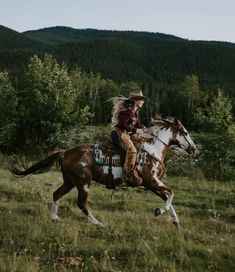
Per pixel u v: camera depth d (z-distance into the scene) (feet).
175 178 72.90
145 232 35.37
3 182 53.16
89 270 28.37
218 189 63.05
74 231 34.12
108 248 31.50
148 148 37.70
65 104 101.65
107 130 106.42
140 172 37.19
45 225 35.78
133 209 46.68
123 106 37.32
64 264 28.76
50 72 103.24
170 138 39.01
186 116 368.89
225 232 39.22
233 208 49.93
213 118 86.69
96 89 362.12
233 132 84.23
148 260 29.63
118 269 28.71
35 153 98.94
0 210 40.57
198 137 87.10
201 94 405.59
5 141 100.68
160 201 51.93
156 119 39.37
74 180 37.35
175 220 37.63
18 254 30.14
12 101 102.06
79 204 37.42
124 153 36.94
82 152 37.35
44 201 45.19
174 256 31.04
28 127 103.09
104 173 37.06
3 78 105.40
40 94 100.37
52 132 100.68
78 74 361.92
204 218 45.09
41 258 29.84
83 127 105.70
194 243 33.50
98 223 36.96
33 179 57.62
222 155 84.12
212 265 29.81
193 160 85.66
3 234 33.60
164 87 449.48
